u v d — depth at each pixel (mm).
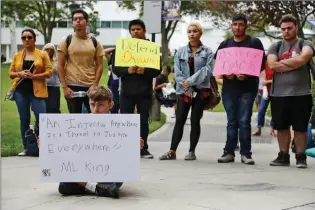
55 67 9766
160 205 5152
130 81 8391
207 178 6621
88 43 8117
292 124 7648
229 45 8133
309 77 7688
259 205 5180
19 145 10102
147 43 8414
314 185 6219
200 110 8359
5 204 5219
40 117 5359
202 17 33219
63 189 5562
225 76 8102
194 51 8359
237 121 8117
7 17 40312
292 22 7570
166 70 15102
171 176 6750
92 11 43250
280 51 7699
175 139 8430
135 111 9312
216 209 5023
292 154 9055
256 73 7906
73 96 8078
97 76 8211
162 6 12492
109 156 5379
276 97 7688
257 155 9023
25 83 8695
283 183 6324
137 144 5391
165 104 15133
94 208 5035
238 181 6426
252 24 20453
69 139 5379
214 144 10617
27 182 6340
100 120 5375
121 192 5738
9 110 16984
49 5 39375
